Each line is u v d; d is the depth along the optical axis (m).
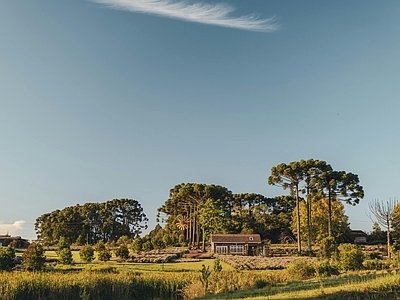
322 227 85.25
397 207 60.28
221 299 21.58
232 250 84.19
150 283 30.03
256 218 111.31
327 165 75.50
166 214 123.38
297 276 31.77
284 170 75.94
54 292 26.78
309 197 79.25
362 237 93.62
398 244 51.94
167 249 92.94
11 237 108.06
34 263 41.56
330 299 16.47
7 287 25.52
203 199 107.38
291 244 92.88
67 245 58.09
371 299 15.63
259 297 19.48
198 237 103.94
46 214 136.00
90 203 139.50
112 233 135.88
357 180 74.19
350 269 35.41
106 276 30.44
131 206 146.00
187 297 26.80
